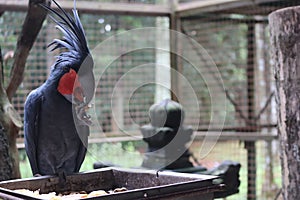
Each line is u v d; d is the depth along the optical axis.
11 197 2.52
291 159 3.94
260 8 6.07
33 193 2.67
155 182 3.06
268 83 7.50
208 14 6.60
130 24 7.85
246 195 7.13
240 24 7.10
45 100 3.06
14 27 6.29
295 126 3.89
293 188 3.94
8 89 4.27
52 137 3.12
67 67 2.99
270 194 7.41
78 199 2.33
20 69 4.28
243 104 7.47
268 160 7.57
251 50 7.19
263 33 7.55
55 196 2.69
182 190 2.64
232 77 8.05
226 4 6.01
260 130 7.00
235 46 8.06
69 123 3.08
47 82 3.07
